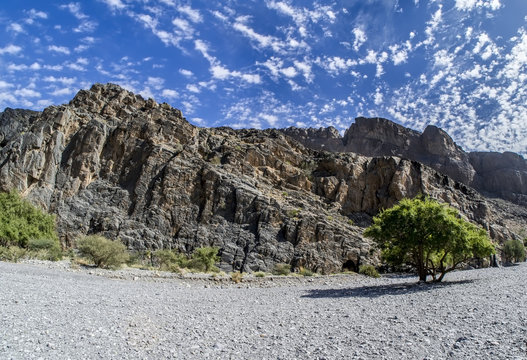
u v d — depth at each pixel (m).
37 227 42.50
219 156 74.31
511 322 9.25
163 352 7.90
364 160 88.94
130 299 16.62
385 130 155.75
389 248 29.09
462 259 26.80
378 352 7.54
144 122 75.06
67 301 13.95
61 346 7.80
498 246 76.56
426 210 25.03
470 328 9.10
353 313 12.89
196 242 59.19
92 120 72.44
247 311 14.41
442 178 90.50
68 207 61.56
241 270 54.62
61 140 69.62
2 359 6.61
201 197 66.12
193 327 10.78
